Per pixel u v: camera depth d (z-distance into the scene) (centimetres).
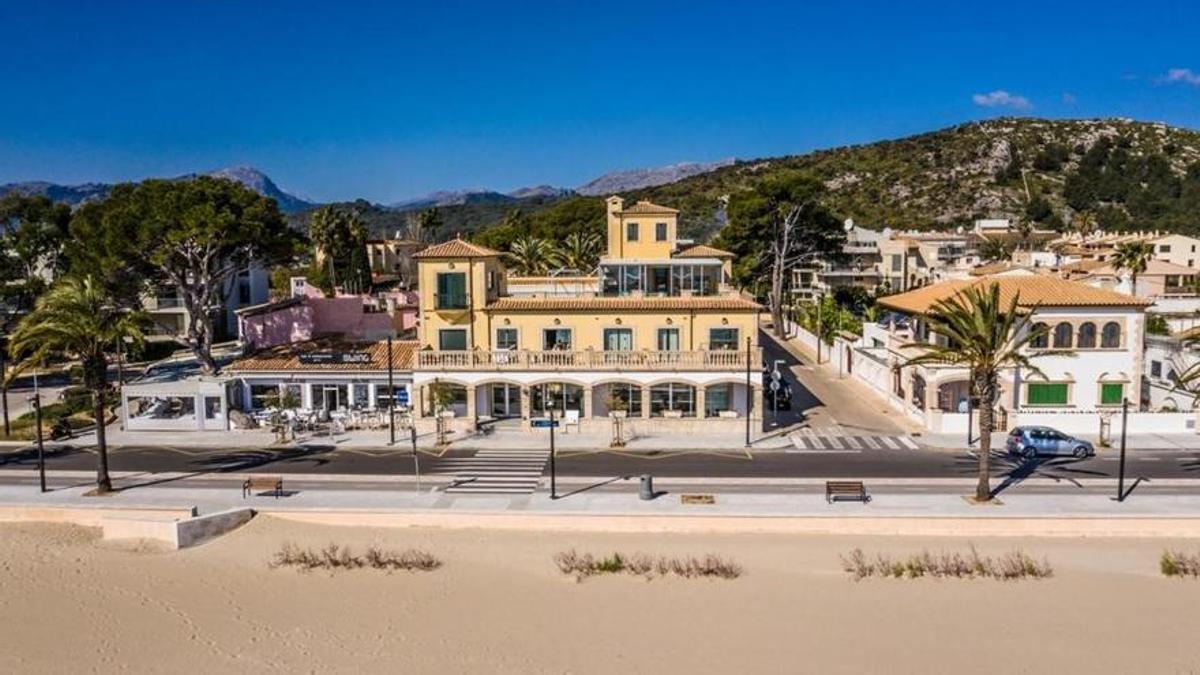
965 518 3628
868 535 3647
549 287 6681
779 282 9656
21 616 2917
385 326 7325
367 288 11731
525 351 5384
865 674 2495
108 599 3053
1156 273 10638
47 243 7881
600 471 4509
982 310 3853
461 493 4131
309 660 2602
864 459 4731
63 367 7800
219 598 3061
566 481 4331
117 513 3872
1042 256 11188
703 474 4444
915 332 6181
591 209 11912
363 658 2611
